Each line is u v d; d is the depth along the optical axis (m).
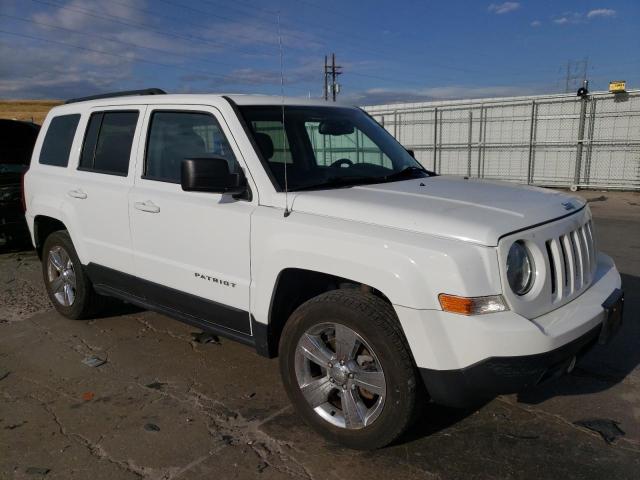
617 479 2.76
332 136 3.97
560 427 3.25
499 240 2.61
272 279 3.18
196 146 3.76
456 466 2.89
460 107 17.86
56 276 5.24
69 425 3.33
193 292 3.72
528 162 16.73
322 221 3.01
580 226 3.18
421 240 2.68
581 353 2.94
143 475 2.85
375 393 2.87
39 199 5.06
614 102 14.85
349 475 2.82
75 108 4.95
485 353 2.52
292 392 3.19
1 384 3.89
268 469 2.88
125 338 4.71
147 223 3.94
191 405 3.56
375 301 2.85
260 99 3.87
